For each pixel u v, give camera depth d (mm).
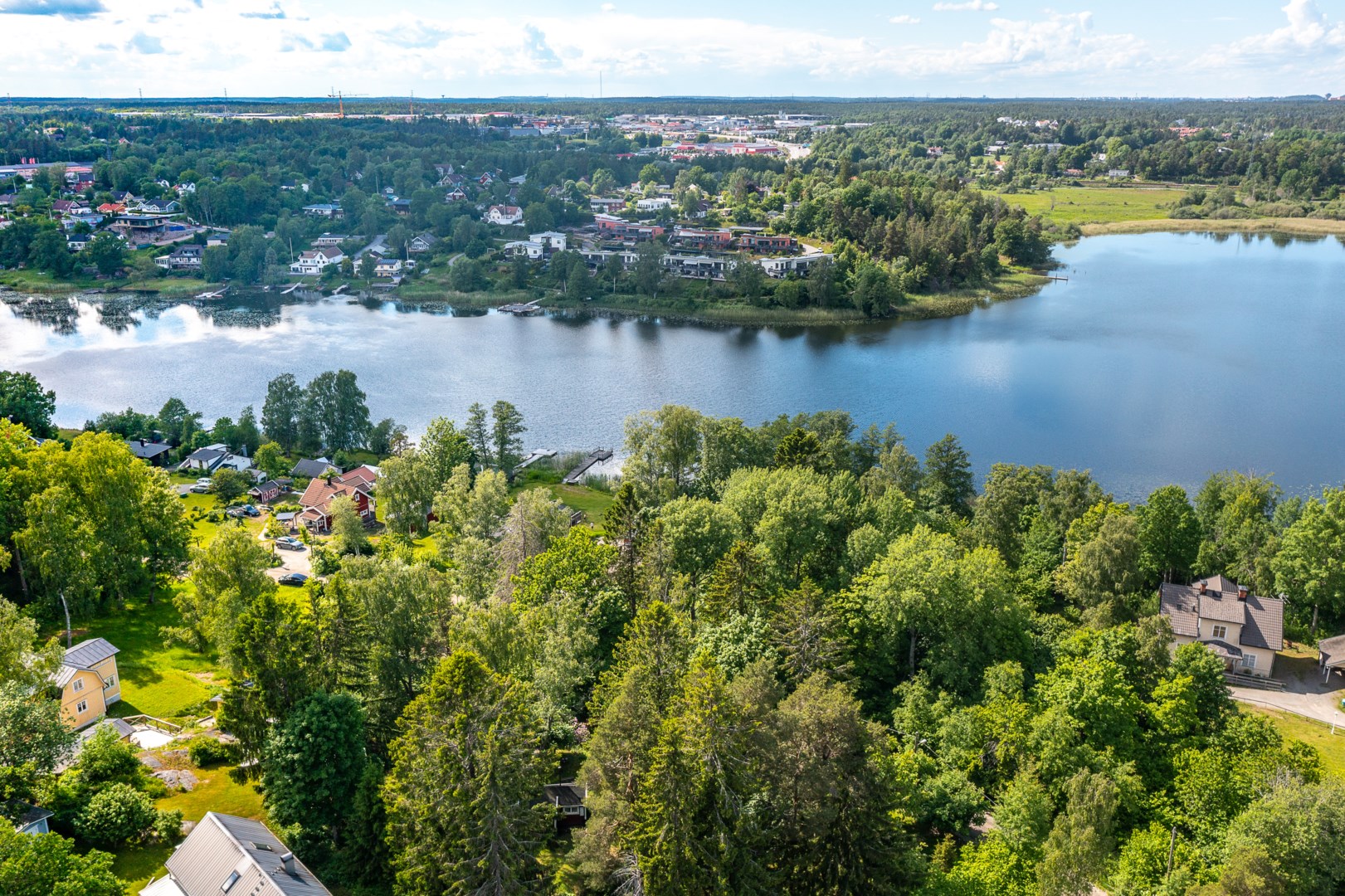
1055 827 62750
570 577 92750
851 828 59094
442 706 58438
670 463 140125
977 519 116812
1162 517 110125
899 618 85938
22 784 63656
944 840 67250
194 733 82500
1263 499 117000
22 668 73688
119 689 87688
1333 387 198000
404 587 78500
